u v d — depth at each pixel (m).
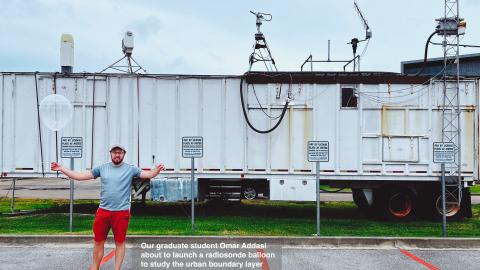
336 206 16.14
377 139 12.51
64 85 12.71
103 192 6.52
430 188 12.88
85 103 12.70
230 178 12.70
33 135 12.66
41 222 11.45
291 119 12.57
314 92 12.58
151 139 12.70
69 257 8.18
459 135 12.24
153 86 12.72
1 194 20.08
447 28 12.57
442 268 7.70
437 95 12.55
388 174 12.47
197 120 12.67
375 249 9.10
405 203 12.75
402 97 12.52
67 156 9.82
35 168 12.63
